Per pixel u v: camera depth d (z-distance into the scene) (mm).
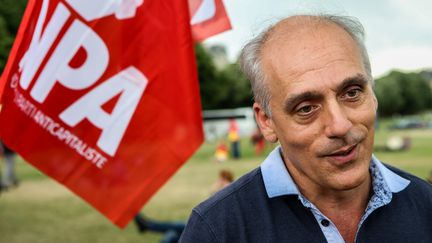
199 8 2242
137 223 5941
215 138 36562
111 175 2057
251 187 1511
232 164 18266
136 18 2039
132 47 2041
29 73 1938
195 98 2043
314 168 1340
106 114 2049
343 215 1465
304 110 1310
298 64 1297
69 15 1979
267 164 1510
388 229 1418
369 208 1408
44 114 1991
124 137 2057
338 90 1287
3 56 20000
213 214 1475
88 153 2043
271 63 1351
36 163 1991
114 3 2021
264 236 1418
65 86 2008
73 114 2025
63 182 2029
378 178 1463
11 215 9570
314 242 1378
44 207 10336
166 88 2049
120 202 2055
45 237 7746
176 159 2047
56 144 2018
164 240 5543
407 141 21531
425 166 14664
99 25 2014
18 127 1949
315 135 1307
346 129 1263
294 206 1419
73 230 8164
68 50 1997
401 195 1480
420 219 1457
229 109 60688
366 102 1319
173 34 2043
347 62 1299
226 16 2232
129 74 2049
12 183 13625
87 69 2025
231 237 1442
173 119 2051
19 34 1888
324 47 1302
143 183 2057
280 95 1333
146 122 2057
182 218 8898
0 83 1876
